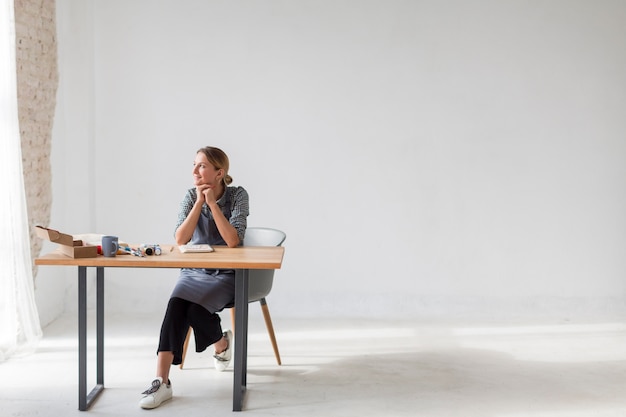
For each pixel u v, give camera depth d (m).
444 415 3.33
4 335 4.14
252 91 5.25
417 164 5.31
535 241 5.36
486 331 4.87
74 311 5.23
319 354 4.30
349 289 5.37
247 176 5.31
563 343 4.58
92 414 3.29
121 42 5.20
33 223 4.61
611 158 5.32
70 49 5.07
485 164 5.32
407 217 5.33
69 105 5.11
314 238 5.34
